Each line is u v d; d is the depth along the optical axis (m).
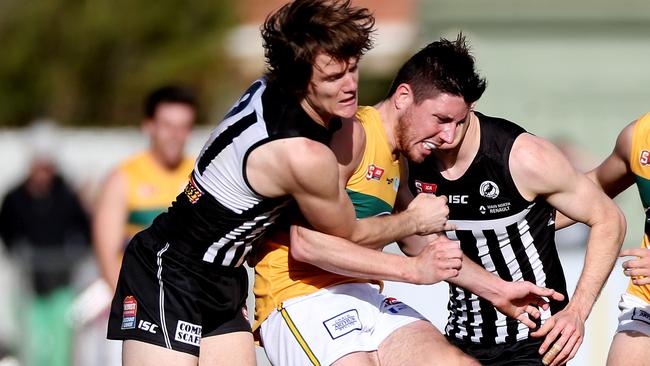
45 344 30.80
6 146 45.44
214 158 17.62
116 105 66.12
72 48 66.50
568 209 18.27
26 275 31.05
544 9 43.59
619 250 18.34
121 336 18.41
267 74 17.73
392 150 18.33
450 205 18.69
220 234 17.92
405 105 17.94
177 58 65.31
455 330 19.91
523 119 44.31
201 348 18.66
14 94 66.75
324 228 17.45
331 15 16.47
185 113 26.27
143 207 26.25
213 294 18.34
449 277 17.42
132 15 66.06
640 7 43.25
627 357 19.77
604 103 43.97
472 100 17.64
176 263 18.19
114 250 25.92
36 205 32.69
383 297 19.31
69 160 43.94
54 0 66.69
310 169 16.73
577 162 34.31
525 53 44.06
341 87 16.59
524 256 18.86
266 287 19.17
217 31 66.75
